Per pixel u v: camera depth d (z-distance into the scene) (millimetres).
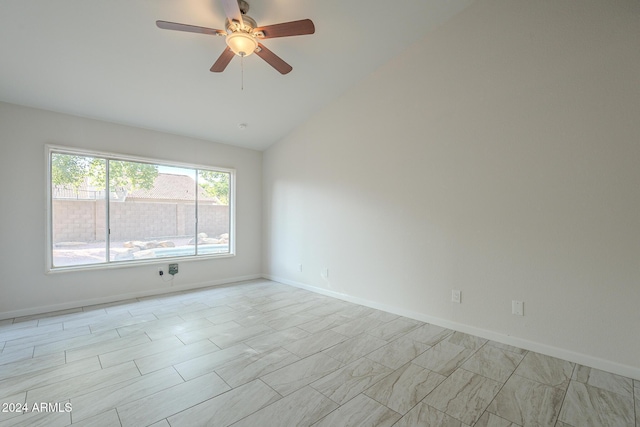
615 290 2242
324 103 4309
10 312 3359
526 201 2629
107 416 1758
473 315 2959
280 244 5242
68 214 3754
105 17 2514
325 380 2160
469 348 2670
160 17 2578
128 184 4211
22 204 3420
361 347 2699
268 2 2604
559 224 2471
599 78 2287
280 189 5223
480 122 2885
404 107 3465
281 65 2635
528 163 2613
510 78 2699
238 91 3754
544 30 2523
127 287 4160
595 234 2318
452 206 3086
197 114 4137
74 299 3758
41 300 3541
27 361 2404
